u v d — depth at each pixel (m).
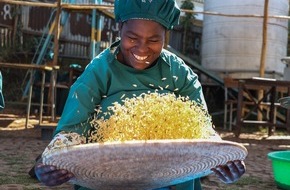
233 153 1.16
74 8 8.58
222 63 11.69
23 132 7.18
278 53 11.69
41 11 12.34
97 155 1.03
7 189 3.36
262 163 5.18
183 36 13.88
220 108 11.77
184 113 1.26
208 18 12.06
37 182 3.62
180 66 1.59
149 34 1.35
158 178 1.19
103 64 1.51
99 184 1.25
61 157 1.08
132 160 1.05
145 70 1.53
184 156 1.06
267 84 7.50
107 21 12.59
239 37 11.45
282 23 11.80
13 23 11.96
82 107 1.44
